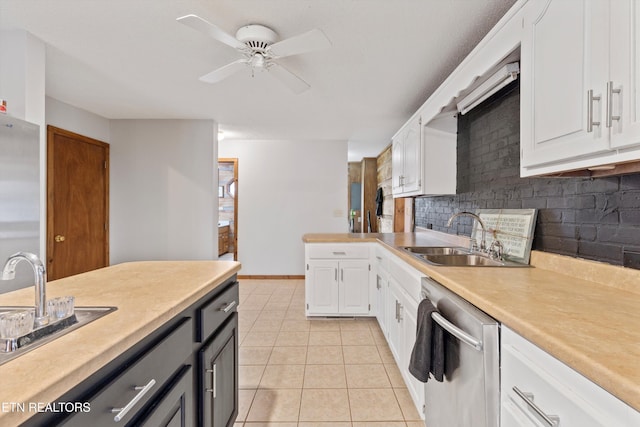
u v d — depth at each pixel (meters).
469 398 1.09
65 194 3.21
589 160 0.97
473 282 1.27
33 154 1.88
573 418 0.67
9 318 0.73
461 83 1.84
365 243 3.18
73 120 3.30
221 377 1.40
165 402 0.92
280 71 2.04
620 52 0.83
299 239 5.09
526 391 0.84
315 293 3.21
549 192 1.58
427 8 1.64
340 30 1.84
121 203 3.88
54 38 1.95
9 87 1.89
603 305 0.98
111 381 0.72
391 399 1.93
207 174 3.85
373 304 3.19
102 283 1.30
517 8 1.30
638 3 0.79
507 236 1.84
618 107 0.84
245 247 5.08
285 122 3.91
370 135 4.64
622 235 1.19
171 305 1.01
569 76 1.01
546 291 1.14
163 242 3.89
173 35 1.91
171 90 2.82
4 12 1.69
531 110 1.21
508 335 0.93
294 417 1.77
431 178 2.66
